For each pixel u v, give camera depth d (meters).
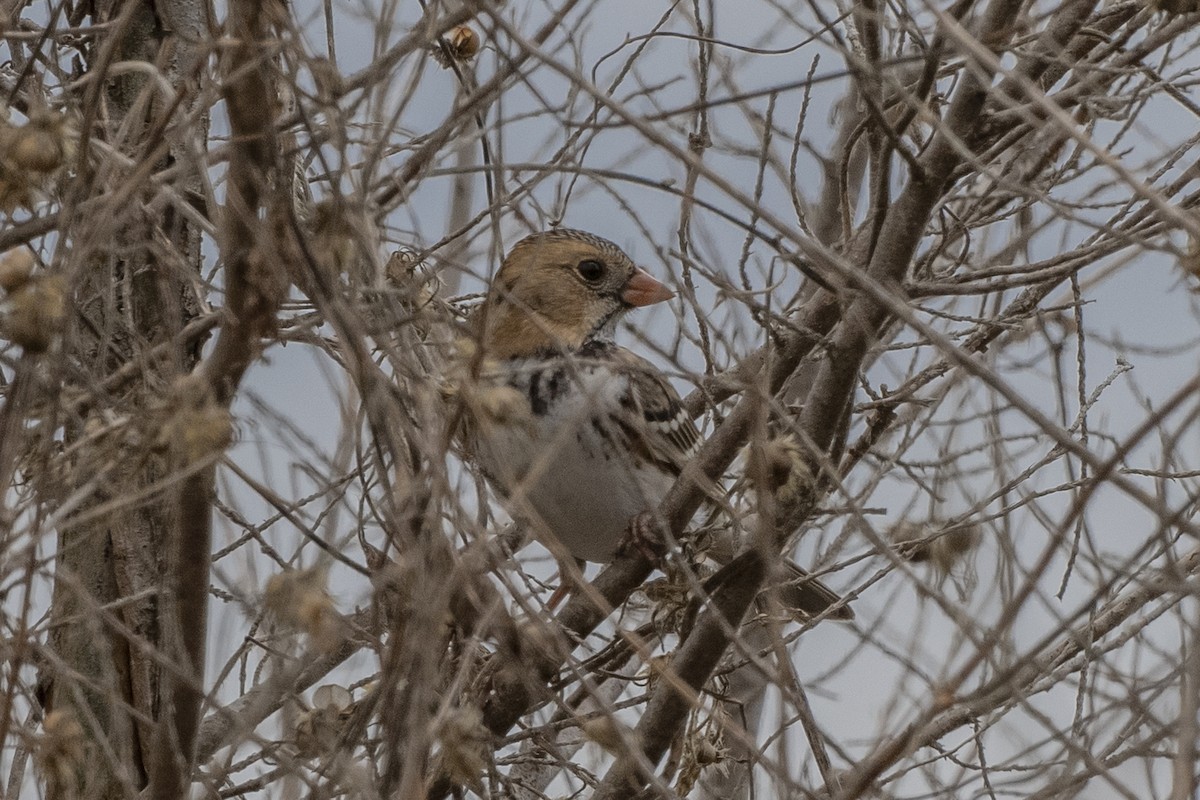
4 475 6.43
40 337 6.27
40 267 7.30
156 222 7.24
